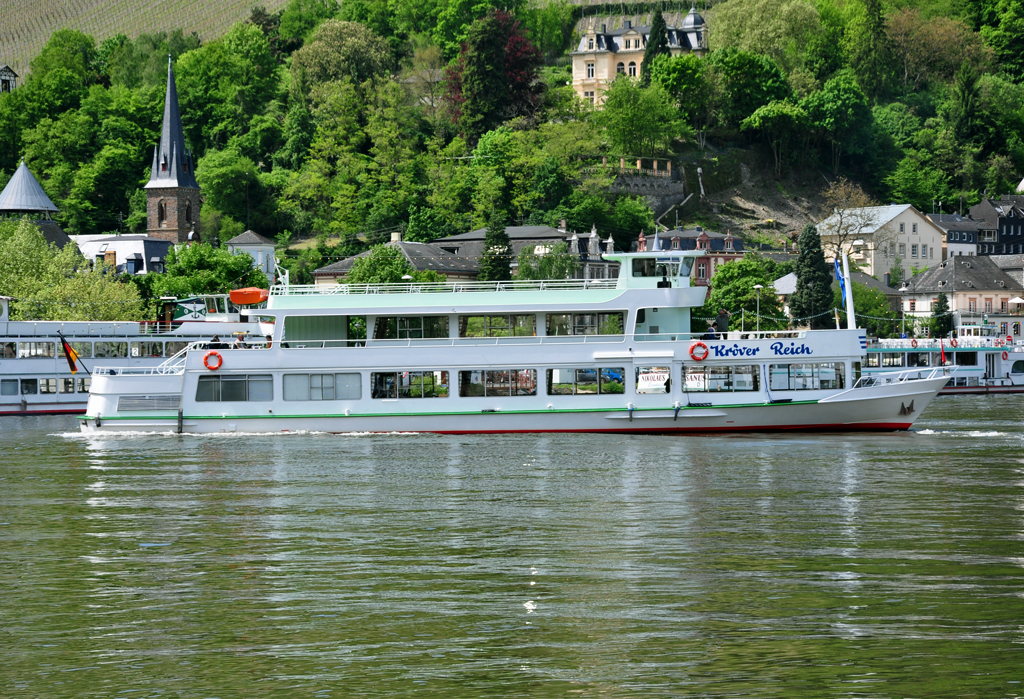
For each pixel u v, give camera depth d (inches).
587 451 6628.9
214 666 2982.3
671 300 7445.9
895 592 3582.7
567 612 3395.7
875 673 2903.5
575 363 7396.7
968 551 4116.6
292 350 7421.3
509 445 6879.9
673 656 3026.6
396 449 6732.3
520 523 4630.9
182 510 4965.6
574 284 7701.8
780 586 3651.6
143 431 7500.0
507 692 2805.1
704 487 5452.8
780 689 2807.6
